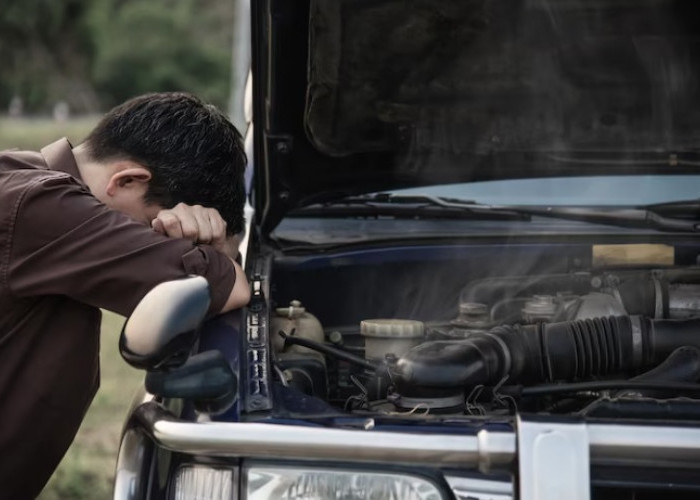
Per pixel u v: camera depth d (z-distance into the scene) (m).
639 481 2.33
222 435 2.31
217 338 2.71
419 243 3.74
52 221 2.64
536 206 3.93
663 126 3.83
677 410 2.49
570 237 3.75
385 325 3.06
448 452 2.27
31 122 42.03
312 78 3.57
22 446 2.72
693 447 2.23
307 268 3.62
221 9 52.62
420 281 3.70
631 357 3.01
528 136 3.88
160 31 50.88
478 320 3.32
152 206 2.85
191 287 2.33
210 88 50.53
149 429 2.43
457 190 3.99
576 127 3.86
